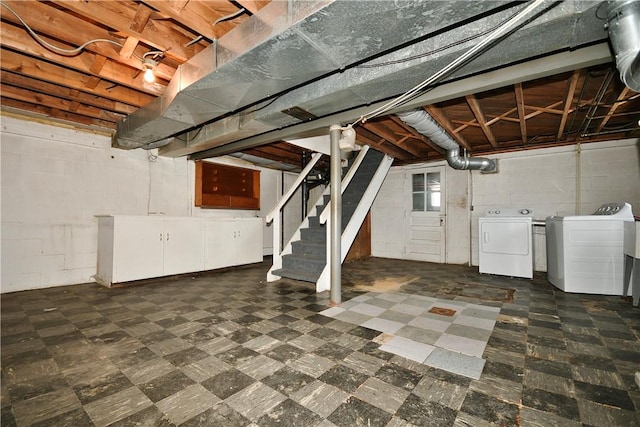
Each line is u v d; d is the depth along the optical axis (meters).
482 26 1.59
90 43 2.14
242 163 6.16
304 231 4.77
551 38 1.59
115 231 3.73
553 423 1.30
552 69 1.93
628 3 1.27
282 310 2.88
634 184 4.20
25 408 1.41
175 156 4.89
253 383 1.63
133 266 3.88
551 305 3.03
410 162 6.09
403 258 6.38
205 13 1.88
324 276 3.62
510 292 3.54
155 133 3.39
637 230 2.89
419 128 3.43
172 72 2.58
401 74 1.99
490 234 4.57
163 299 3.25
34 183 3.71
